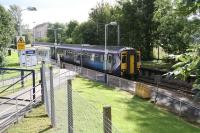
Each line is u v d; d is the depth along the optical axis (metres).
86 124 11.77
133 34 53.62
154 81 36.31
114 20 56.47
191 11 5.66
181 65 5.20
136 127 16.98
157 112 20.66
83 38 67.88
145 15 52.16
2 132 12.75
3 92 22.72
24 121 14.30
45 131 12.84
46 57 49.34
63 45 61.72
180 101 20.36
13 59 67.31
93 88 29.17
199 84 5.07
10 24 53.31
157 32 49.25
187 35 25.58
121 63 40.16
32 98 18.55
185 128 17.20
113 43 58.69
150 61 55.03
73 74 37.44
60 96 17.00
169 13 30.84
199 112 19.30
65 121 13.02
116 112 20.06
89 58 48.75
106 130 5.76
